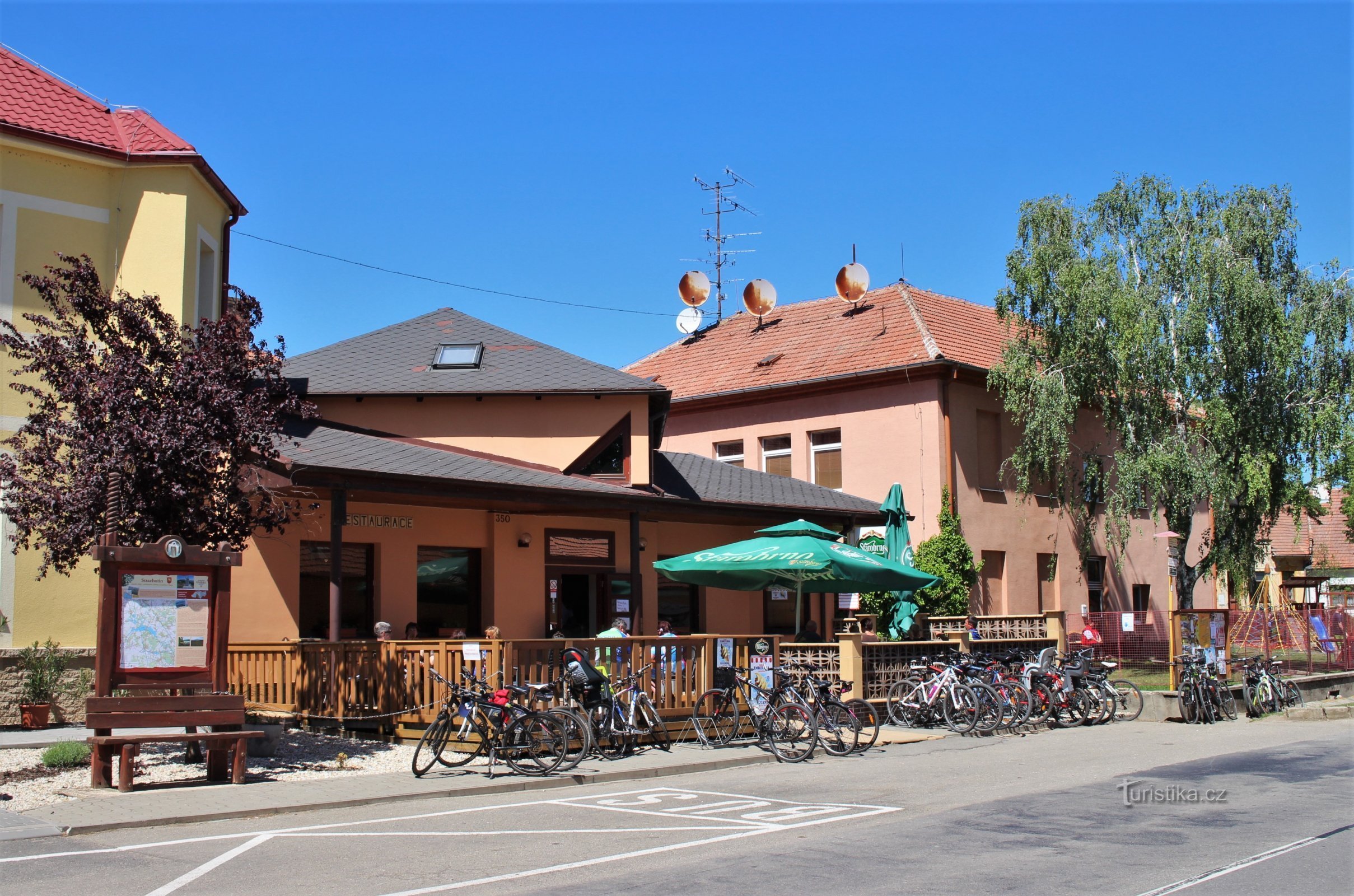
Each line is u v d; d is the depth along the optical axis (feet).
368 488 51.72
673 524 77.00
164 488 38.32
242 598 55.77
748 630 81.20
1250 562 83.76
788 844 27.71
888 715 56.80
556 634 66.49
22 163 50.60
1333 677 76.38
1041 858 25.80
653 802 35.01
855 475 94.22
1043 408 83.76
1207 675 63.00
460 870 25.18
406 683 45.83
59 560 39.63
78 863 26.12
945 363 88.69
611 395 68.23
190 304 53.78
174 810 32.01
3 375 49.03
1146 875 23.93
